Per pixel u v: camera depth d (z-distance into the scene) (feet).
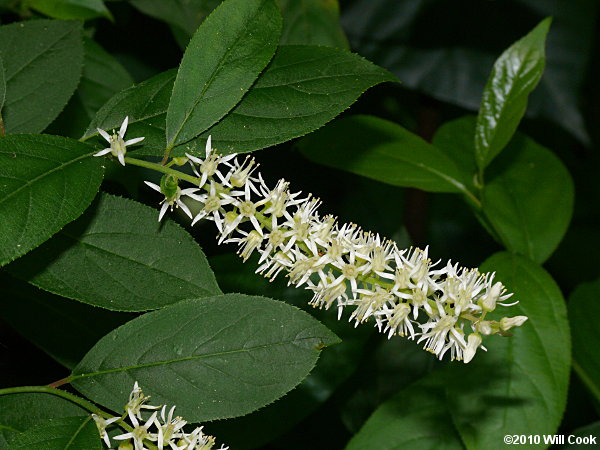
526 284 1.03
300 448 1.30
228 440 1.10
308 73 0.85
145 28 1.28
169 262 0.82
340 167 1.14
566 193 1.16
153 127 0.84
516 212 1.15
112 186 1.01
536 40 1.05
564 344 1.00
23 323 0.96
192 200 0.87
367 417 1.27
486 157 1.08
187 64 0.82
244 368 0.81
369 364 1.28
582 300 1.17
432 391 1.13
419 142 1.15
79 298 0.81
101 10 1.01
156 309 0.82
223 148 0.83
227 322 0.82
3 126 0.83
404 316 0.82
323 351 1.16
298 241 0.83
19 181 0.75
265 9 0.84
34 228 0.74
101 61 1.07
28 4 1.05
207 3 1.15
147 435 0.81
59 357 0.96
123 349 0.82
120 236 0.83
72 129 1.04
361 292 0.82
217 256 1.17
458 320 0.84
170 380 0.82
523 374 0.99
